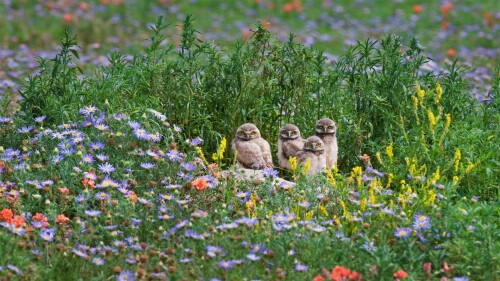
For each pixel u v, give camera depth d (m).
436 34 32.94
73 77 14.74
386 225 10.97
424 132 13.80
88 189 11.52
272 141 14.86
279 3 38.00
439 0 38.97
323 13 36.53
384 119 14.26
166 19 34.28
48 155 12.80
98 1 36.16
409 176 12.20
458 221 10.67
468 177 12.95
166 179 11.99
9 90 20.62
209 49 14.80
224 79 14.43
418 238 10.56
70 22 31.33
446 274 9.73
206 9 36.31
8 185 11.67
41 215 10.73
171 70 14.88
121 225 10.99
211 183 11.95
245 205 11.68
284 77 15.09
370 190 11.28
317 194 11.73
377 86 14.57
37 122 13.88
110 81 14.34
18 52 26.81
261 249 10.13
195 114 14.37
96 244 10.80
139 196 12.12
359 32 33.53
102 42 29.33
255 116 14.56
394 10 37.50
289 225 10.34
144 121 13.16
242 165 13.76
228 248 10.32
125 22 32.78
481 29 33.38
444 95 14.67
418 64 14.89
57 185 11.73
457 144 13.35
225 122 14.34
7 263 9.77
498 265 9.89
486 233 10.21
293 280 9.90
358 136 14.00
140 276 9.65
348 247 10.23
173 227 10.97
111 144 12.77
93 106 13.62
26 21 31.83
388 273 9.73
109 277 9.78
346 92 14.83
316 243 10.08
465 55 28.27
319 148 13.29
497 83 15.15
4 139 13.61
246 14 36.03
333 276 9.12
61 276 10.05
